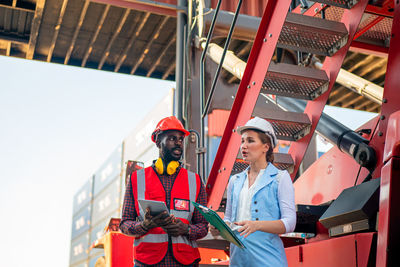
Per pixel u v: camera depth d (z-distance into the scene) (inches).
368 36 218.7
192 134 288.7
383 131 145.9
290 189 108.5
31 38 377.4
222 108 396.8
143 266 106.9
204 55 235.6
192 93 301.4
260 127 113.1
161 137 116.3
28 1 344.8
